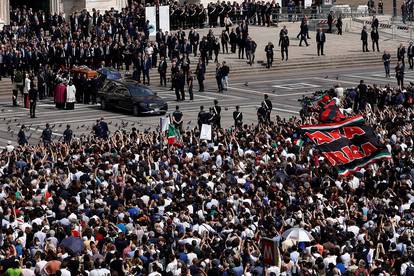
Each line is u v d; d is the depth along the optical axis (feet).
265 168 302.86
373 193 280.92
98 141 346.74
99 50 535.60
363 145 302.86
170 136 349.82
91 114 467.93
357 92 457.27
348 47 638.94
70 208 250.16
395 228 250.78
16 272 208.13
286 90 531.91
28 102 483.10
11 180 279.49
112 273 205.77
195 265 209.67
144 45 547.08
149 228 239.50
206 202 262.26
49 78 508.53
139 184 278.05
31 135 422.41
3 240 229.66
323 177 297.53
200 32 652.48
